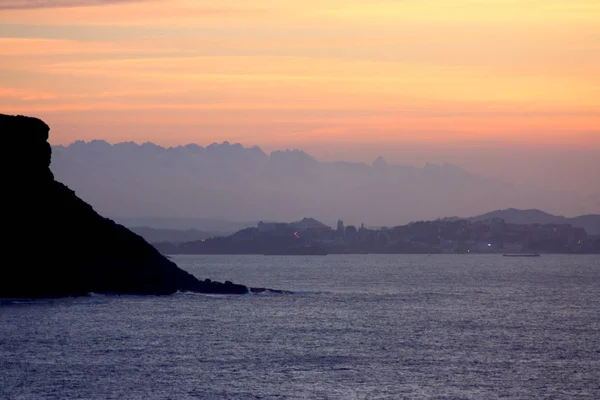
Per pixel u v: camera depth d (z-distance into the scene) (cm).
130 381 17312
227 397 16038
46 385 16900
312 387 16925
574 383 17612
